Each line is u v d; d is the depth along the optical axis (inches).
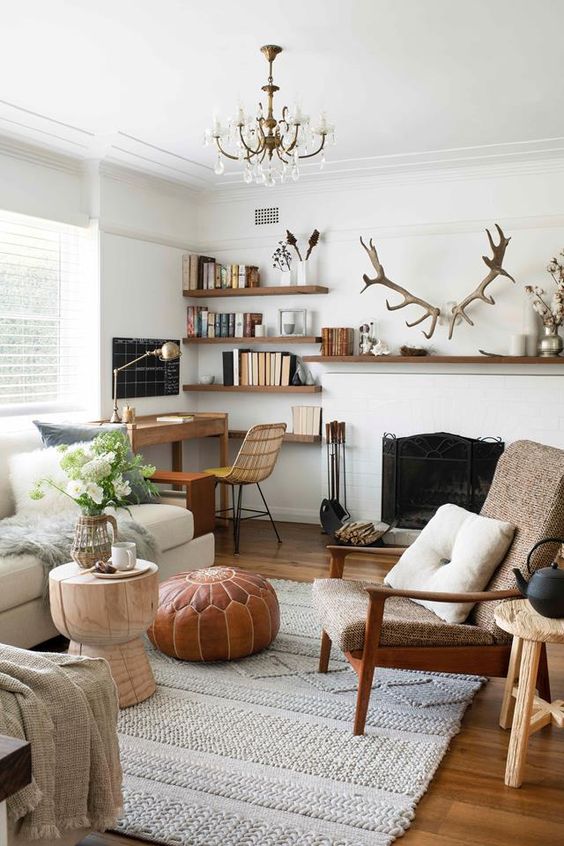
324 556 216.2
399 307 234.2
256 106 179.0
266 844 87.3
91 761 79.7
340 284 249.3
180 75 159.2
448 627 113.1
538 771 103.9
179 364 264.1
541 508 115.3
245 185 251.9
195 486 192.5
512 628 98.3
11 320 204.8
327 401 251.1
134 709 122.3
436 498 232.8
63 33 138.6
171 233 253.6
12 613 135.0
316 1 126.3
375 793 97.5
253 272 256.8
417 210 236.7
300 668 138.9
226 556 215.5
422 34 139.5
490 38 140.9
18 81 161.9
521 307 227.3
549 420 223.9
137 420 232.1
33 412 211.0
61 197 215.9
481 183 228.7
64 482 166.4
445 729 115.1
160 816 93.0
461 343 234.7
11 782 53.7
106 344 228.2
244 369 259.4
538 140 203.8
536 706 112.5
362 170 233.5
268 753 108.3
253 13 130.6
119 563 124.0
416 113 183.2
